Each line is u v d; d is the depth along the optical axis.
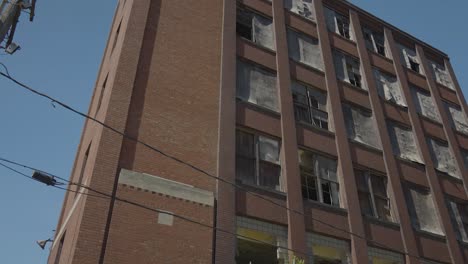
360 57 24.69
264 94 18.81
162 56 16.61
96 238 11.62
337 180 18.53
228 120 16.48
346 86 22.55
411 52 29.02
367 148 20.69
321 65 22.25
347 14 26.70
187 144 15.08
